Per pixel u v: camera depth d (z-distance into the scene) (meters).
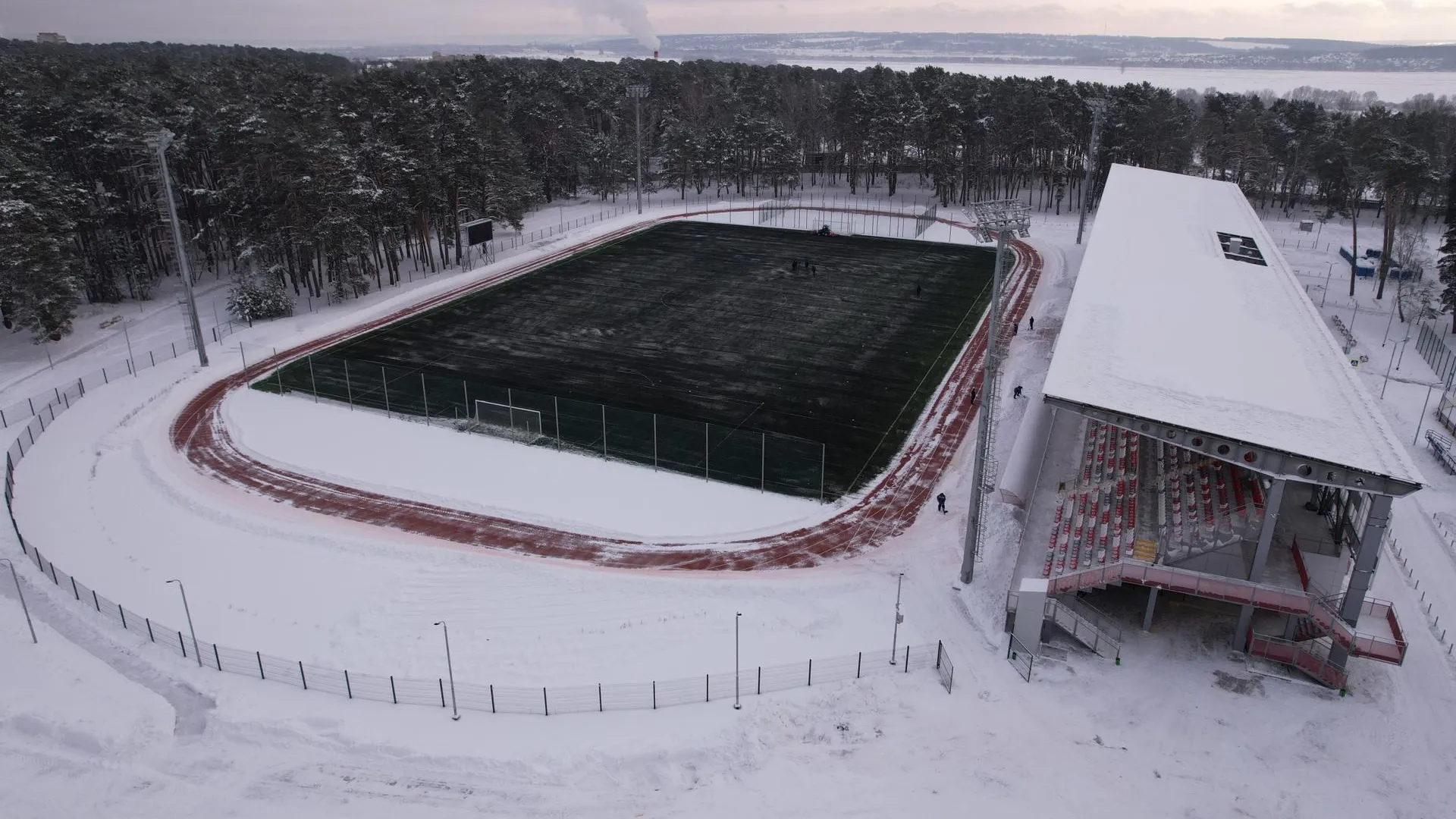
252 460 51.31
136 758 28.44
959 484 48.53
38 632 35.34
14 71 114.69
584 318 75.81
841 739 29.61
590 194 142.00
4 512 45.31
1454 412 54.53
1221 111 145.38
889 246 103.94
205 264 97.25
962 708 31.22
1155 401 34.81
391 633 35.69
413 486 48.12
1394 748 29.45
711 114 166.75
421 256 95.19
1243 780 27.91
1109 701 31.69
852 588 39.06
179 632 33.94
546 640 35.28
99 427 55.56
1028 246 103.75
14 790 26.98
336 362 65.94
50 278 70.00
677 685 32.47
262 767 28.11
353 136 93.75
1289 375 38.75
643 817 26.06
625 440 53.44
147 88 104.88
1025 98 134.62
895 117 136.38
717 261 96.12
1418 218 116.06
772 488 48.06
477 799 26.75
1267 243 62.28
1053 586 35.12
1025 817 26.17
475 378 62.84
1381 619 33.94
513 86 159.75
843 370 64.38
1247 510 38.53
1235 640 34.44
